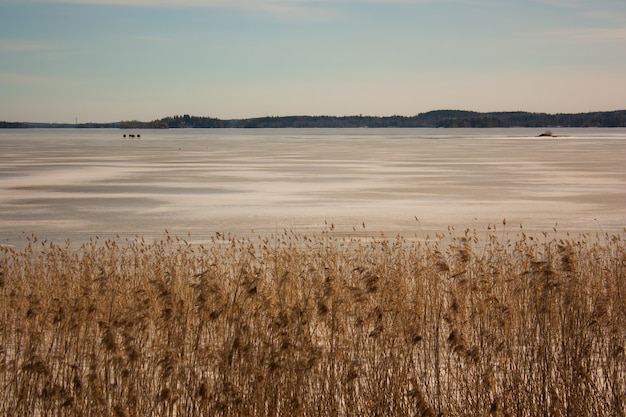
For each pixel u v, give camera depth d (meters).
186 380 9.30
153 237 28.06
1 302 13.79
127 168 71.62
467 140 187.75
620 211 36.09
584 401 9.38
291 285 13.22
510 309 11.73
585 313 11.85
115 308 12.74
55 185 51.66
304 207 38.44
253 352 9.51
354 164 78.56
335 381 9.51
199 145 152.38
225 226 31.28
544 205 38.94
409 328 10.45
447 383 10.20
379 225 31.36
